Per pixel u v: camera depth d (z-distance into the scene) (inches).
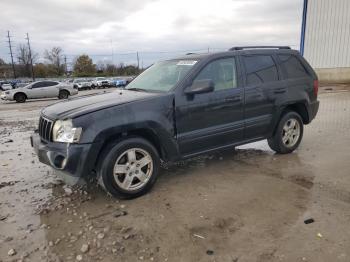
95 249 120.3
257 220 136.7
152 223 137.2
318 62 906.1
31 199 165.9
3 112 602.5
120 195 157.9
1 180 195.2
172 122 169.0
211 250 117.2
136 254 116.5
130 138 159.0
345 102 494.0
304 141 265.7
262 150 241.9
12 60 3619.6
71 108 160.9
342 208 144.9
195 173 195.5
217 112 184.4
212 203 154.1
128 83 219.6
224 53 193.0
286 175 187.9
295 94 221.1
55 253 118.6
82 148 145.6
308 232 126.2
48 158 152.6
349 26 829.8
